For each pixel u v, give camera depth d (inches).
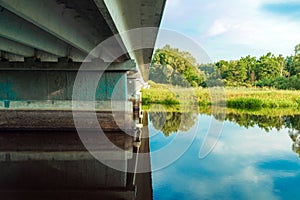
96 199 299.7
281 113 1087.0
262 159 444.5
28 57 531.8
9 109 606.5
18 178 360.8
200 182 345.4
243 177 362.0
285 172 382.3
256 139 596.4
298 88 1829.5
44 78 605.0
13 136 577.3
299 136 633.0
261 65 2453.2
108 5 220.7
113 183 341.7
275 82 2031.3
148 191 318.7
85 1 245.0
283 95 1428.4
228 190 319.6
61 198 298.4
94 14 281.4
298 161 435.8
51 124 603.8
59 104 604.4
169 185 335.0
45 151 494.6
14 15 272.4
